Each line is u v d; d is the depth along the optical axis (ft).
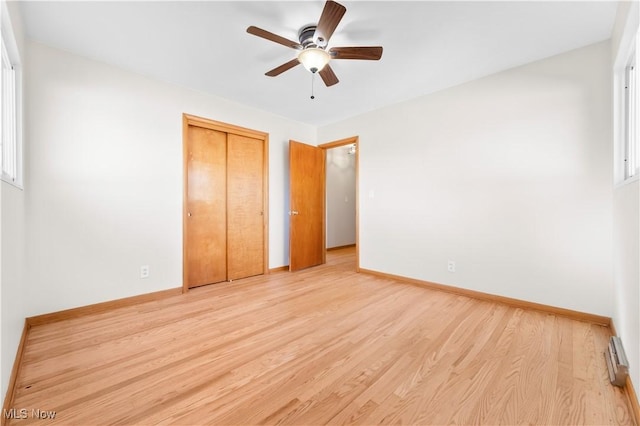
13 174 6.01
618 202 6.12
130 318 7.57
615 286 6.55
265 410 4.11
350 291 10.07
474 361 5.42
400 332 6.70
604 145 7.05
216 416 3.99
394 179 11.66
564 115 7.59
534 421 3.89
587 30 6.64
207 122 10.60
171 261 9.64
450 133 9.88
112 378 4.86
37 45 7.11
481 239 9.18
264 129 12.66
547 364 5.30
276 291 10.09
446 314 7.84
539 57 7.88
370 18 6.20
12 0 5.24
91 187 7.97
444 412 4.07
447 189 9.98
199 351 5.81
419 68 8.51
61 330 6.79
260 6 5.91
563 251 7.64
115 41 7.17
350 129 13.47
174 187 9.73
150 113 9.15
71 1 5.70
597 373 4.99
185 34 6.88
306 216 14.10
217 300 9.10
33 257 7.04
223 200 11.46
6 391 4.10
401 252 11.44
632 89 5.97
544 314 7.82
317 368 5.19
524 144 8.26
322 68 7.13
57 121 7.41
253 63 8.31
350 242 21.81
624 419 3.92
